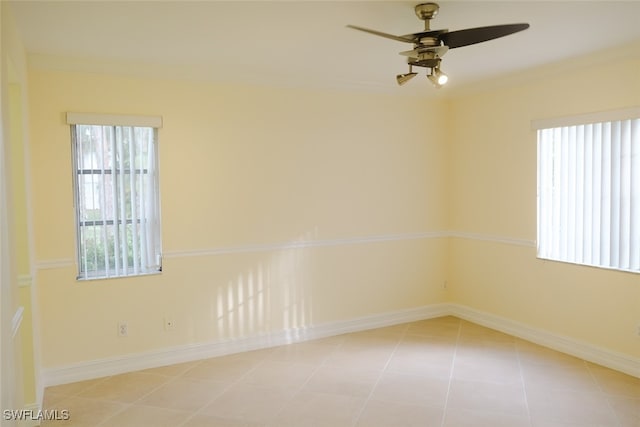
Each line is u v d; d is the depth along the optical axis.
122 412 3.40
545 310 4.62
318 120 4.91
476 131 5.29
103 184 4.06
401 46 3.62
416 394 3.62
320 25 3.14
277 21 3.05
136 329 4.18
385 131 5.29
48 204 3.85
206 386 3.82
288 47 3.64
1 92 2.17
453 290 5.73
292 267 4.84
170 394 3.68
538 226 4.65
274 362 4.32
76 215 3.98
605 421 3.18
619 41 3.58
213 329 4.49
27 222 3.27
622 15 3.01
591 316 4.20
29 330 3.28
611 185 4.00
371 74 4.58
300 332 4.90
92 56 3.83
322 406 3.45
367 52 3.79
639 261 3.84
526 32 3.35
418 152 5.51
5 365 2.02
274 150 4.70
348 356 4.45
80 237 4.01
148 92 4.15
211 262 4.46
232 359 4.41
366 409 3.39
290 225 4.81
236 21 3.04
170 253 4.28
